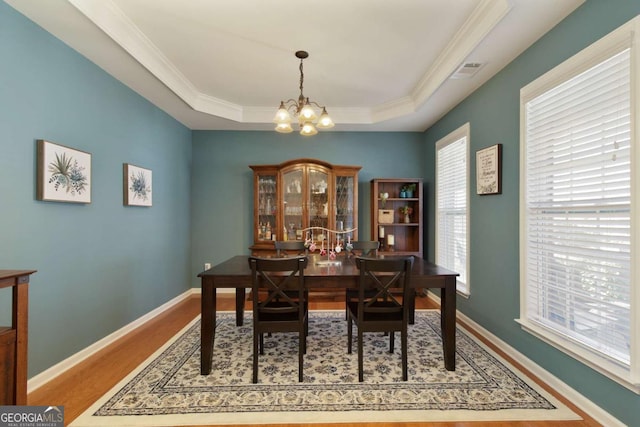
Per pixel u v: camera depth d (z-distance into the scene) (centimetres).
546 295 221
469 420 178
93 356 256
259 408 188
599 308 180
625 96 163
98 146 268
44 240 217
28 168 205
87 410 185
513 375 226
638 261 154
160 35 247
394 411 185
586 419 178
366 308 220
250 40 254
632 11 156
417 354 259
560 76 202
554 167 214
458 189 364
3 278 136
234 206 466
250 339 292
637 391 152
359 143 475
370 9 215
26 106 203
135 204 316
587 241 187
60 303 230
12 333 141
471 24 227
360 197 475
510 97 258
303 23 231
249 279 229
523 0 184
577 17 190
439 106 365
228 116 407
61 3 189
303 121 270
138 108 326
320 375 226
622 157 166
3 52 189
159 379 220
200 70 308
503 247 269
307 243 347
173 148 405
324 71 311
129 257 312
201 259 464
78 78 245
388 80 334
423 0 205
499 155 271
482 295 303
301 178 440
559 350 203
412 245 472
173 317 356
